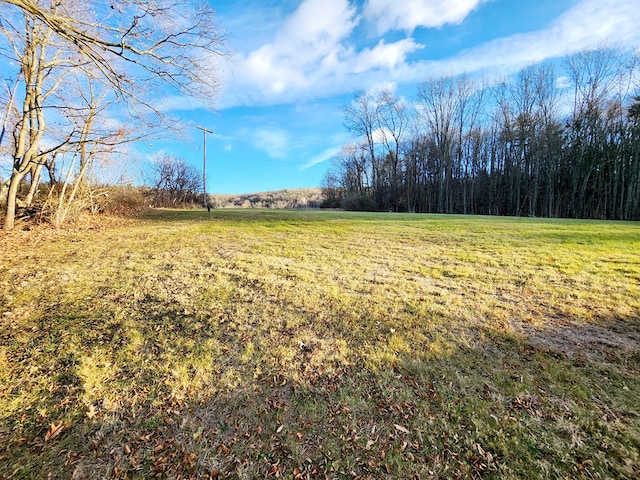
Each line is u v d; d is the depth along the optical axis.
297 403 2.61
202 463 2.08
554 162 27.80
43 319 3.92
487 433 2.28
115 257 6.86
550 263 6.38
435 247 8.23
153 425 2.38
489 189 32.81
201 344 3.43
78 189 12.65
